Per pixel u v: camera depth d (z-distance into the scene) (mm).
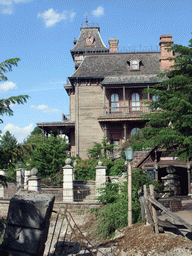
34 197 6152
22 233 5969
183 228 8695
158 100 13062
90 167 22422
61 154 19844
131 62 32438
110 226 11969
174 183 12953
